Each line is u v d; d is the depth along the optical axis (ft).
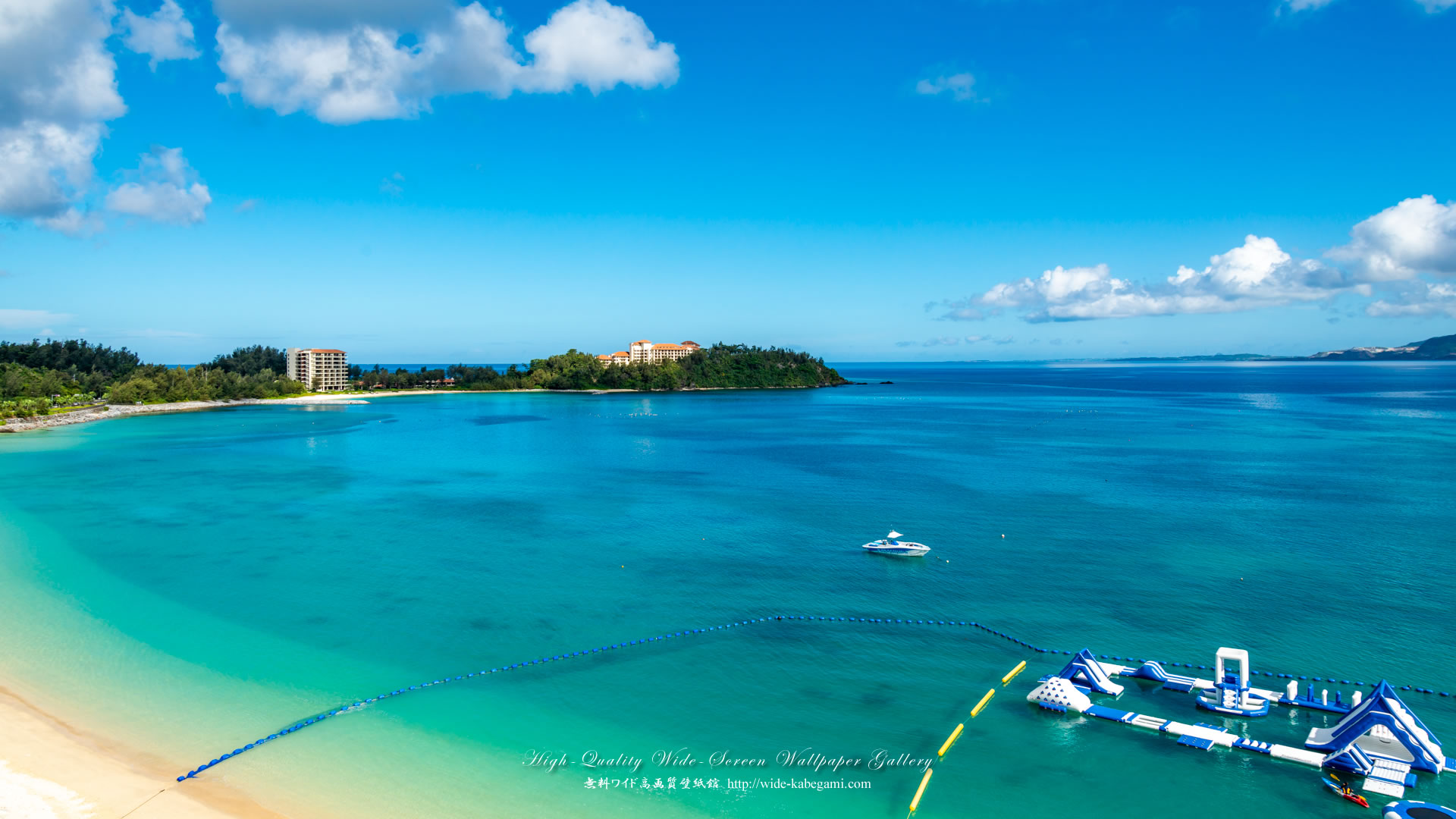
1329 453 433.07
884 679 144.97
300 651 155.94
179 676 142.92
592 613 180.14
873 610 182.09
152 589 193.88
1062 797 107.04
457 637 164.86
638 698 136.98
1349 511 278.67
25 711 125.59
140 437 551.59
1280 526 256.52
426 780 109.29
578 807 103.30
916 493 324.60
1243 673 130.11
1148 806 104.99
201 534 252.21
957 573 209.46
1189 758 116.47
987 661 153.69
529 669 149.38
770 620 175.73
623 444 513.45
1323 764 112.78
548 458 442.50
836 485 344.90
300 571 210.79
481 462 425.28
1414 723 113.39
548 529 260.83
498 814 101.09
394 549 234.58
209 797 103.09
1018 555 225.56
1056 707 131.44
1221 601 184.65
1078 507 290.35
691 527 263.90
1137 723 125.59
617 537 250.37
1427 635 162.61
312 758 114.83
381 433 588.91
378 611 179.83
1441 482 337.52
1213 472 369.91
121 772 108.58
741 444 510.99
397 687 140.67
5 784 103.45
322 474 379.55
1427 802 102.99
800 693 139.54
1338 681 142.51
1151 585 197.06
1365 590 190.80
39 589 192.65
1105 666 147.02
